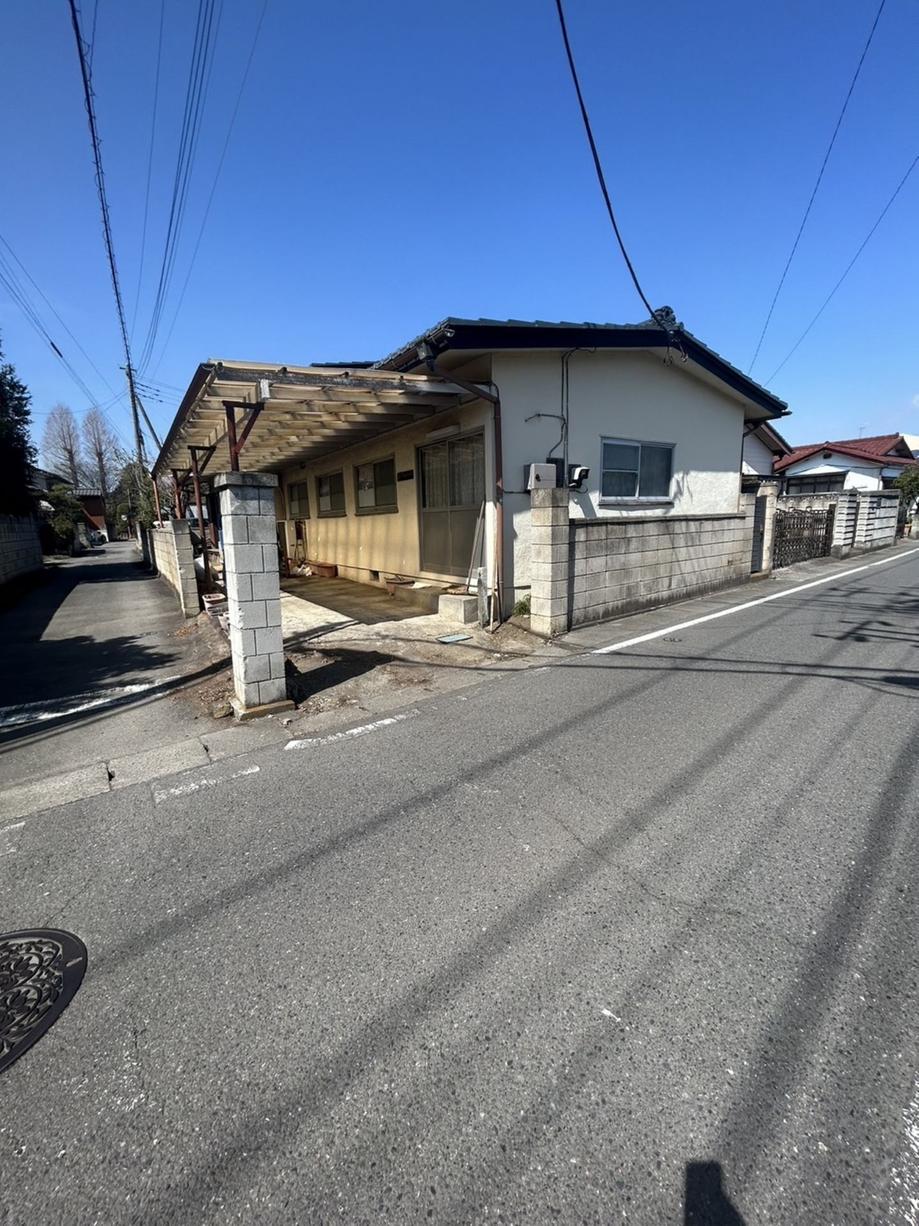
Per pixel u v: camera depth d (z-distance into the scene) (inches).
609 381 303.9
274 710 171.2
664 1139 51.9
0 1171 51.6
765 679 181.9
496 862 94.3
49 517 1163.9
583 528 254.8
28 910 87.5
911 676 182.2
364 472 399.9
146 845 103.9
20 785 134.5
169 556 476.7
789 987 67.9
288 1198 48.6
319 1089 57.9
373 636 253.8
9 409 688.4
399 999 68.4
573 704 165.5
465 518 289.0
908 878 86.6
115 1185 50.1
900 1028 62.2
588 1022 64.3
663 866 91.5
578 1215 46.6
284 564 553.3
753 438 694.5
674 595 316.5
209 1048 63.1
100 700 198.7
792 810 106.0
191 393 235.0
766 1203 46.9
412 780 123.9
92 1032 65.6
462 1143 52.3
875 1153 50.1
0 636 322.0
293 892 89.0
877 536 634.2
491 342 237.1
